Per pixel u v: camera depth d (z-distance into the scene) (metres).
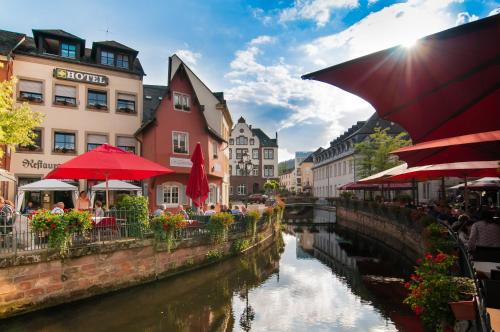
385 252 18.17
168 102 22.03
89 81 21.31
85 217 8.77
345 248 19.70
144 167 10.16
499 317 3.91
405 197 21.22
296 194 68.06
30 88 19.84
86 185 20.14
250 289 10.97
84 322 7.65
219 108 28.19
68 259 8.53
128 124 22.52
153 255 10.77
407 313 8.66
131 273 10.05
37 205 19.34
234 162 63.97
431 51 1.79
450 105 2.35
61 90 20.73
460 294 4.89
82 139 21.02
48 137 20.05
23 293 7.73
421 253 13.52
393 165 29.92
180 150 22.17
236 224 15.78
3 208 9.32
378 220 22.70
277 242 21.98
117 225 10.03
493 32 1.63
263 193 62.56
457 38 1.68
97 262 9.18
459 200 24.16
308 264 15.19
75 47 21.55
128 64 23.06
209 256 13.32
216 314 8.59
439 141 2.83
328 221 39.44
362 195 41.44
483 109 2.38
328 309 9.06
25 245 8.11
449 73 2.02
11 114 12.48
